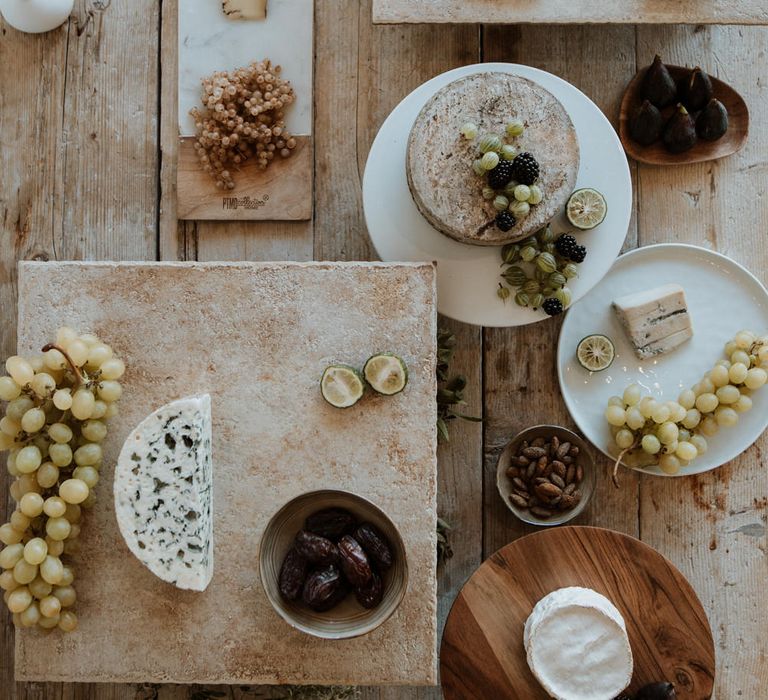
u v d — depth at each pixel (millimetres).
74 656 1070
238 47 1193
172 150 1212
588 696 1070
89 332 1079
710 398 1155
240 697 1185
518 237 1081
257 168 1198
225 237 1210
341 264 1077
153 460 1029
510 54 1216
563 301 1114
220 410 1076
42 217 1216
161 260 1212
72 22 1218
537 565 1098
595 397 1195
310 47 1194
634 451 1176
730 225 1224
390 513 1071
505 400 1211
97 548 1073
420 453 1073
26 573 1024
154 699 1188
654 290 1186
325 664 1072
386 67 1213
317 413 1076
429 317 1075
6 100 1217
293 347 1077
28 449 1021
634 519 1212
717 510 1214
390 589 1046
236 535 1072
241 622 1072
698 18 1127
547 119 1077
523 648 1087
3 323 1204
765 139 1222
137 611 1072
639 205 1222
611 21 1122
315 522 1049
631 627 1096
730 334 1197
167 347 1079
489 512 1205
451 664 1088
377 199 1117
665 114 1201
